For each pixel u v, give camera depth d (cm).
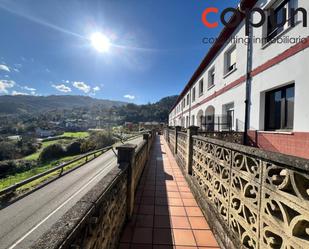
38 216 609
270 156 168
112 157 1744
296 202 140
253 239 204
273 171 174
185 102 2377
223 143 289
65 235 119
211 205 356
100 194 191
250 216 216
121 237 321
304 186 137
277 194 162
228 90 978
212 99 1238
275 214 172
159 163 918
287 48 568
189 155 596
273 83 628
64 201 723
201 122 1399
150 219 382
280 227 159
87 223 154
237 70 876
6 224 561
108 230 229
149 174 714
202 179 433
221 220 301
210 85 1337
